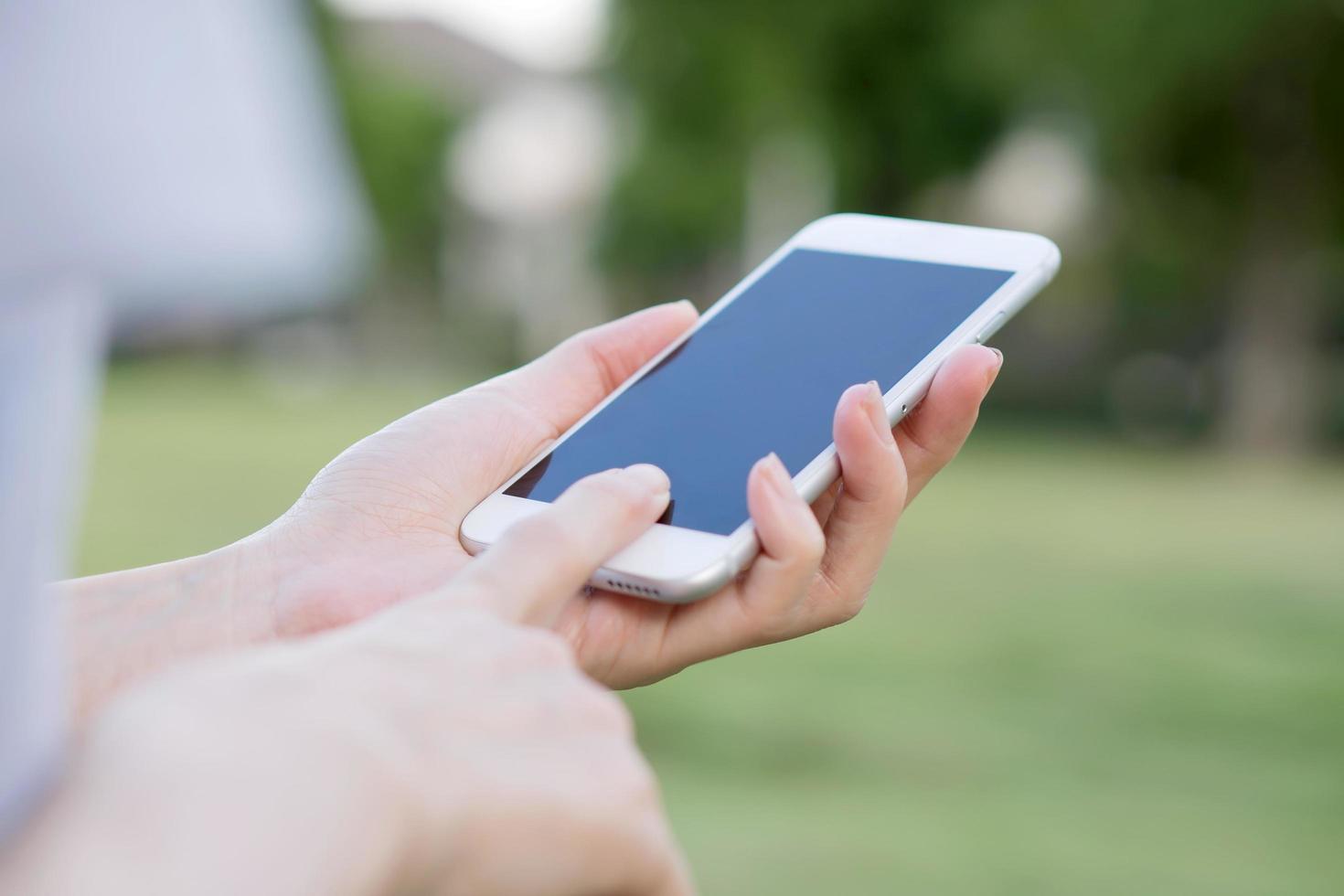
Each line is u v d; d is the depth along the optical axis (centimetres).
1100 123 1202
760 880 261
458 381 1745
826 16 1291
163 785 42
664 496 72
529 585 62
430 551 110
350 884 43
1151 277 1447
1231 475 1137
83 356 36
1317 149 1256
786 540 94
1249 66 1173
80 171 30
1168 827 298
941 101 1352
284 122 33
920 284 130
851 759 340
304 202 32
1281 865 279
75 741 44
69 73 30
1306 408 1315
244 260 31
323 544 108
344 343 1880
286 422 1159
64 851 40
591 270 1875
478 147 2250
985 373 114
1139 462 1209
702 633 99
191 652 96
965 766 336
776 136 1409
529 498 113
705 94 1388
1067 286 1527
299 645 53
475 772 48
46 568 39
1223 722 381
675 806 303
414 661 52
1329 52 1166
